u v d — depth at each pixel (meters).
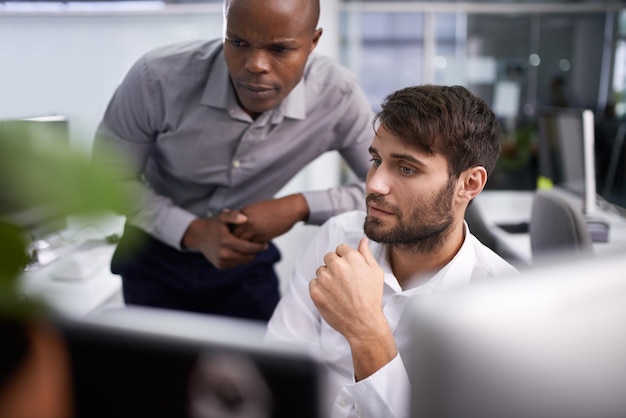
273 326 1.22
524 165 5.86
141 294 1.67
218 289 1.70
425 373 0.35
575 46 5.72
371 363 0.83
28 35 4.39
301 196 1.54
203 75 1.44
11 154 0.23
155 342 0.31
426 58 5.64
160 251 1.64
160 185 1.68
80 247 2.01
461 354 0.34
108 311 0.34
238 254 1.46
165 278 1.66
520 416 0.35
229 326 0.31
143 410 0.31
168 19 4.40
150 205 1.49
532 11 5.57
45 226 0.33
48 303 0.29
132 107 1.48
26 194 0.23
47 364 0.31
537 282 0.36
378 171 0.96
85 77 4.45
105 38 4.41
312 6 1.21
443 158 0.94
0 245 0.25
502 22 5.65
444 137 0.92
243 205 1.65
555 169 2.84
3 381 0.30
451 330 0.34
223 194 1.62
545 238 1.81
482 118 0.96
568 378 0.36
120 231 0.33
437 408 0.35
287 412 0.30
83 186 0.23
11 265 0.26
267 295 1.78
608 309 0.36
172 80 1.44
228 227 1.46
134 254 1.55
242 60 1.23
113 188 0.23
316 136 1.56
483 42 5.68
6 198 0.23
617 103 5.82
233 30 1.19
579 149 2.56
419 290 1.05
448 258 1.07
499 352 0.34
